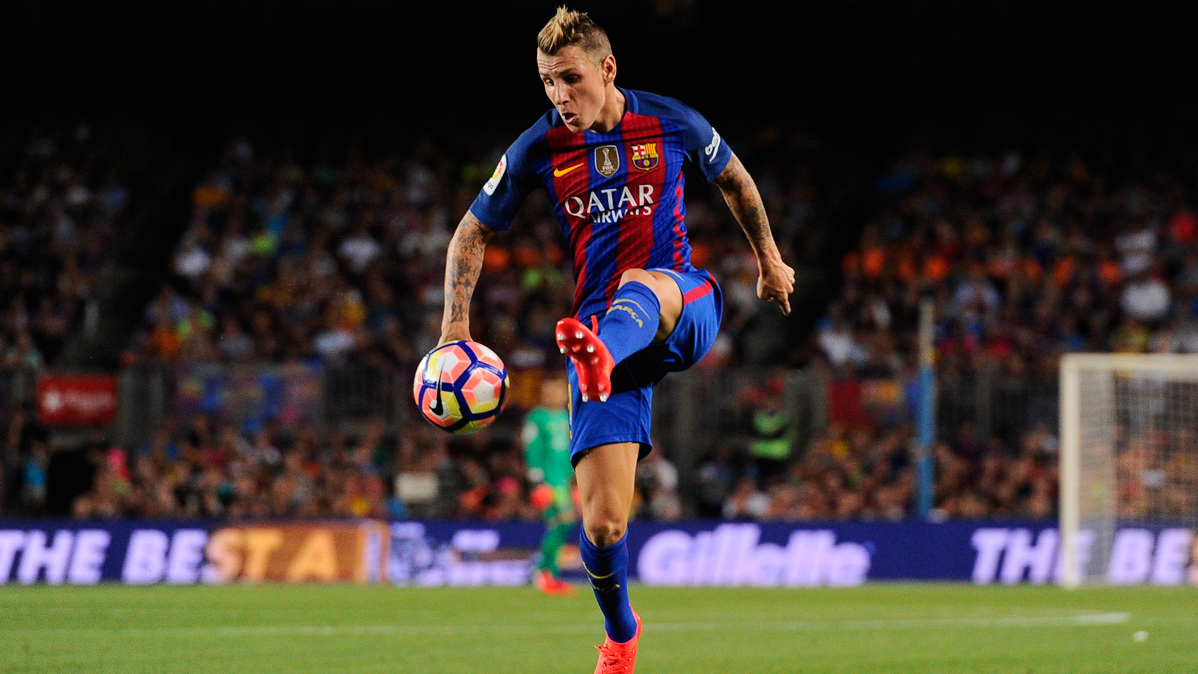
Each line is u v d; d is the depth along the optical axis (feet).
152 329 247.50
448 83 345.72
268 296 252.83
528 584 176.76
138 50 334.03
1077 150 311.27
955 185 301.84
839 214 312.91
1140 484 181.98
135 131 327.26
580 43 52.39
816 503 197.06
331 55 341.41
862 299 259.19
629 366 53.57
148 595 141.59
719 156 56.49
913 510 196.24
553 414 154.10
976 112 337.52
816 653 83.76
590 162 54.49
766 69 342.03
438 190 297.33
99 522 175.32
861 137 340.80
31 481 196.03
